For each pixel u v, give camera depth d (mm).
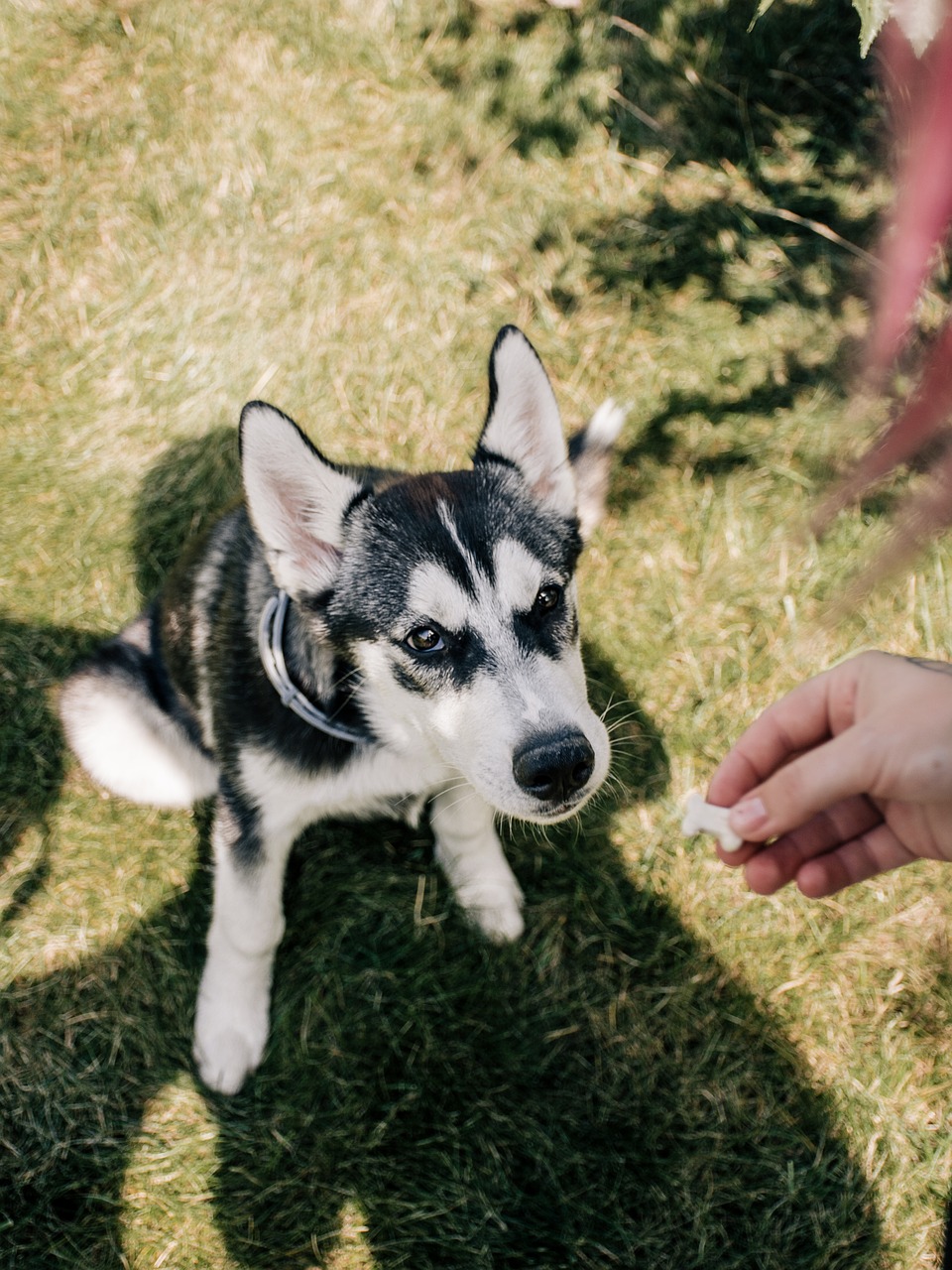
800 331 989
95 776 815
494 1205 733
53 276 995
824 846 580
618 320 1004
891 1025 776
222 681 723
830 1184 739
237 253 1007
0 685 872
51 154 1022
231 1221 727
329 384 976
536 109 1071
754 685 875
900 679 532
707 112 1071
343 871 828
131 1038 771
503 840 834
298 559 677
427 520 677
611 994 788
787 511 922
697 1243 727
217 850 738
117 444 956
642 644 887
